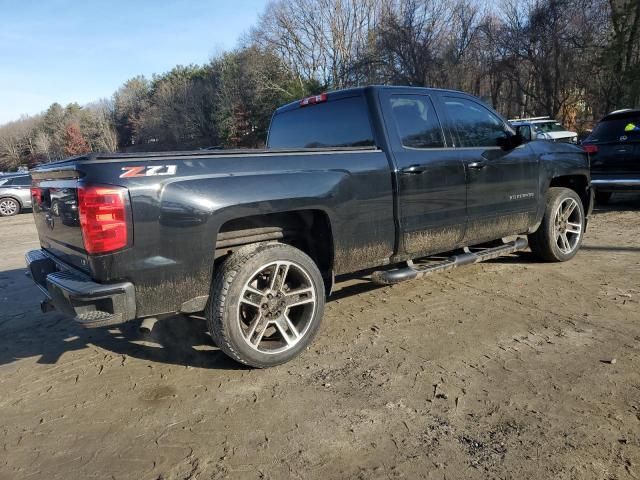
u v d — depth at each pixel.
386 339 3.79
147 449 2.58
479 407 2.82
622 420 2.64
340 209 3.62
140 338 4.04
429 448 2.48
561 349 3.48
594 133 8.91
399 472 2.32
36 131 104.56
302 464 2.41
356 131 4.17
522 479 2.24
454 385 3.06
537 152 5.24
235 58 55.09
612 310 4.14
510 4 30.66
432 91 4.48
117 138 95.38
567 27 26.47
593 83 26.27
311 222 3.73
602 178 8.66
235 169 3.19
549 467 2.31
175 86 75.25
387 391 3.03
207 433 2.69
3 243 9.81
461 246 4.66
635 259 5.66
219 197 3.06
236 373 3.36
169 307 3.05
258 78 47.44
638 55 23.62
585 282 4.90
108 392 3.18
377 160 3.85
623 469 2.27
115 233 2.78
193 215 2.98
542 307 4.29
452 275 5.35
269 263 3.29
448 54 31.25
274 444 2.57
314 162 3.53
